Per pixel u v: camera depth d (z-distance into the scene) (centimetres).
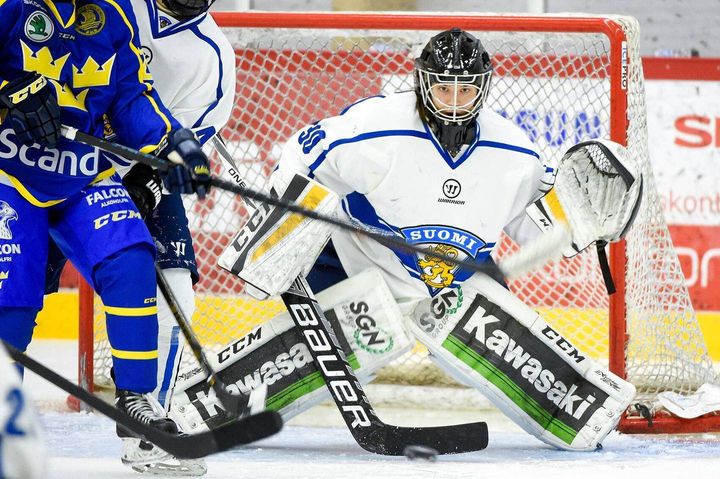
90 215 884
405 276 1141
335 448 1126
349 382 1077
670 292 1338
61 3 877
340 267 1176
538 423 1139
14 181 863
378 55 1503
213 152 1561
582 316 1566
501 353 1141
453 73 1055
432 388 1478
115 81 898
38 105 842
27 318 874
